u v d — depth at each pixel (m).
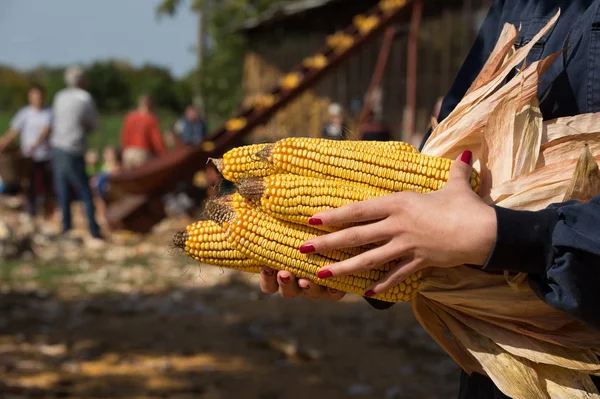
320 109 16.09
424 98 14.00
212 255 1.83
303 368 5.41
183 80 48.53
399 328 6.43
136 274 8.60
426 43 13.89
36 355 5.57
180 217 13.20
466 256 1.51
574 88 1.74
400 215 1.54
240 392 4.89
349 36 11.95
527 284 1.63
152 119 12.90
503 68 1.86
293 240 1.71
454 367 5.43
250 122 10.99
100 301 7.31
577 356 1.64
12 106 57.97
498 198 1.69
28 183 13.06
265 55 19.73
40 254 9.68
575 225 1.47
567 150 1.75
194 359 5.59
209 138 10.98
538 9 1.89
